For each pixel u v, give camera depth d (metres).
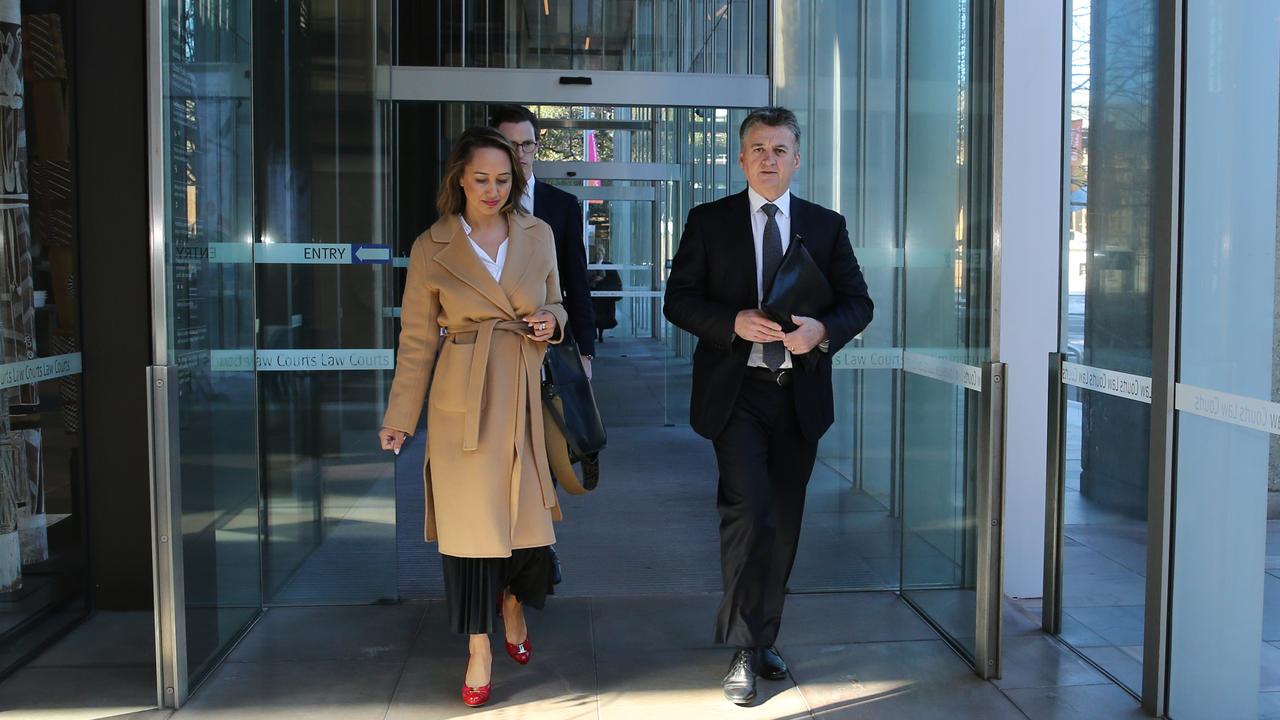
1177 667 3.03
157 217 2.92
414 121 9.61
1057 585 3.79
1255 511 2.69
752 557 3.11
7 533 3.55
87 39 3.85
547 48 7.53
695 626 3.87
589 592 4.30
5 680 3.35
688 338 9.20
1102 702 3.19
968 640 3.52
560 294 3.38
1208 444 2.86
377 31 4.18
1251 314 2.66
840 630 3.85
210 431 3.41
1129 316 3.36
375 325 4.21
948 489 3.70
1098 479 3.54
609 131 9.04
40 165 3.77
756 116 3.21
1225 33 2.72
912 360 4.07
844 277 3.27
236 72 3.73
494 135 3.16
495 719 3.04
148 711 3.09
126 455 4.00
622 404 9.22
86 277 3.92
